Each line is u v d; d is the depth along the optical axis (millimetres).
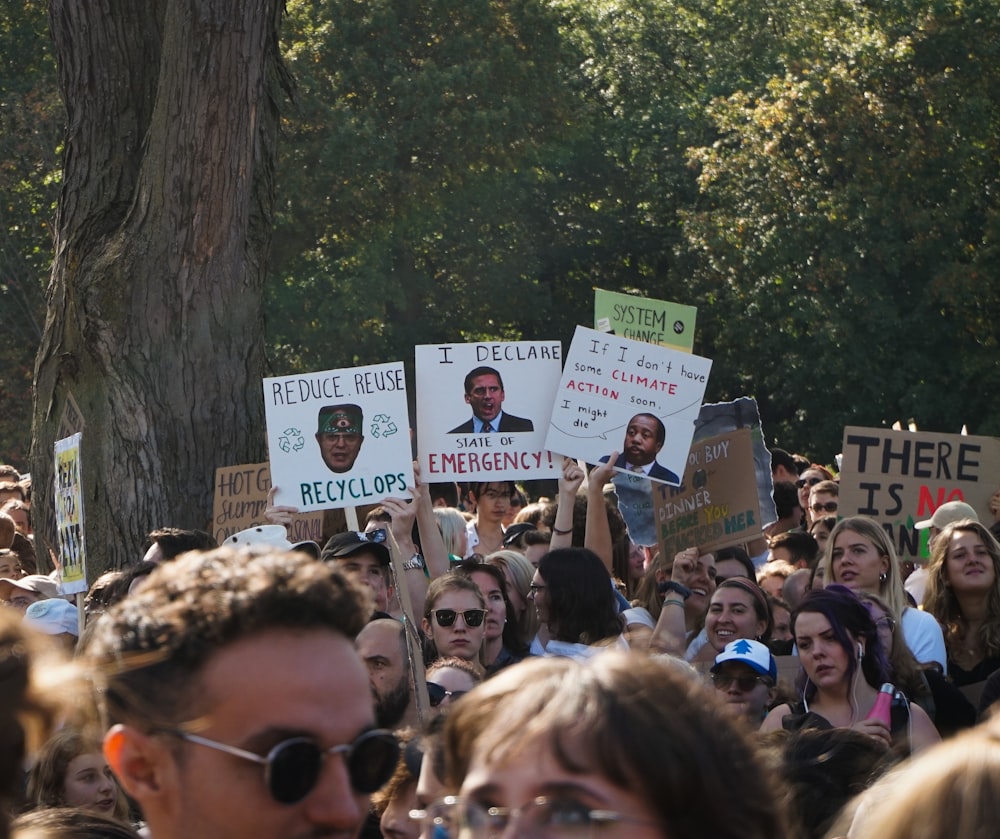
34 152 39312
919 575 11242
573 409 10625
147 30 14469
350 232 42188
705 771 2137
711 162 45969
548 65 44094
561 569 8047
